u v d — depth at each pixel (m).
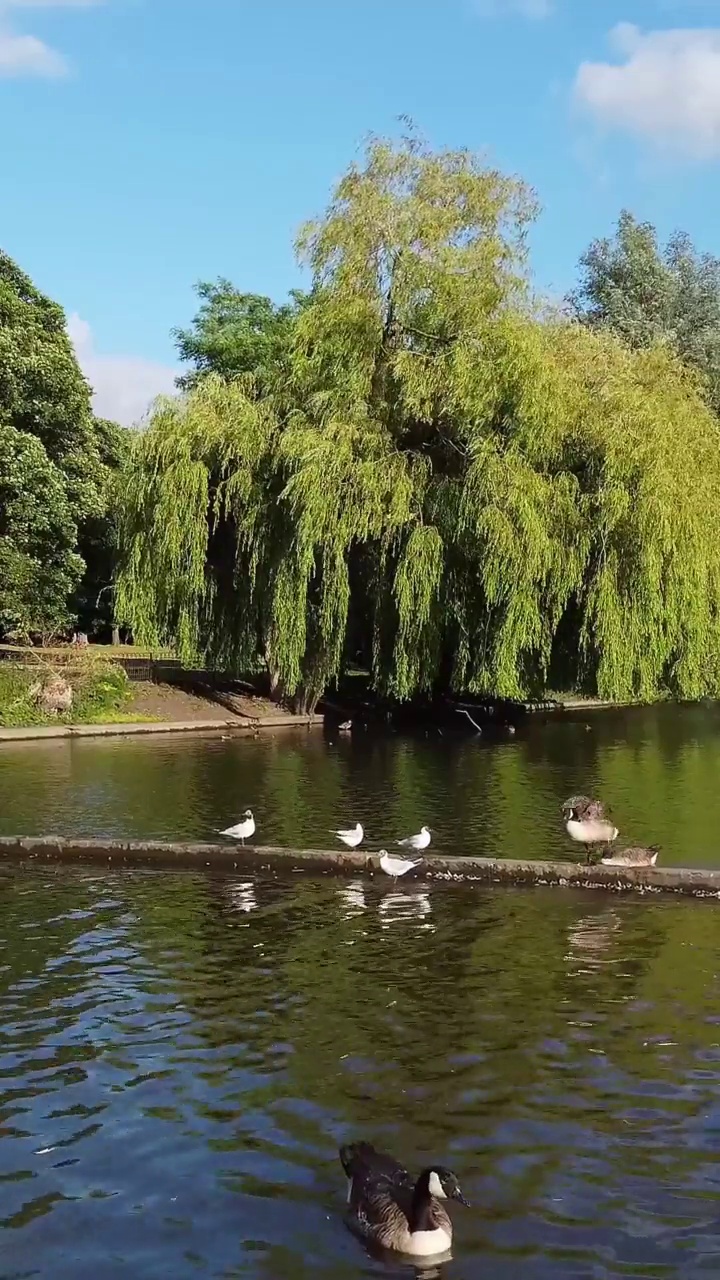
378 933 14.14
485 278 32.16
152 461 35.66
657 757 32.38
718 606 32.88
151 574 36.41
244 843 19.25
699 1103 9.27
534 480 30.14
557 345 33.72
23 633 43.97
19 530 43.66
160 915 14.98
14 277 48.50
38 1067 10.02
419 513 32.19
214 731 38.53
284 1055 10.28
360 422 32.34
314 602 35.91
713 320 59.12
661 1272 7.03
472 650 34.12
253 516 34.41
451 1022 11.09
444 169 33.84
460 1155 8.43
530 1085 9.62
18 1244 7.36
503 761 31.23
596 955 13.20
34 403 45.56
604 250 61.81
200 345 56.72
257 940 13.85
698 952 13.28
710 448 34.47
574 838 17.33
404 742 36.00
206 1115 9.09
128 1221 7.61
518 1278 6.98
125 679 41.91
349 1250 7.30
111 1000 11.73
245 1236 7.45
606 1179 8.09
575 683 36.22
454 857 17.06
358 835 18.31
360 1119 9.02
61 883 16.75
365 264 32.84
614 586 30.67
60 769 29.11
